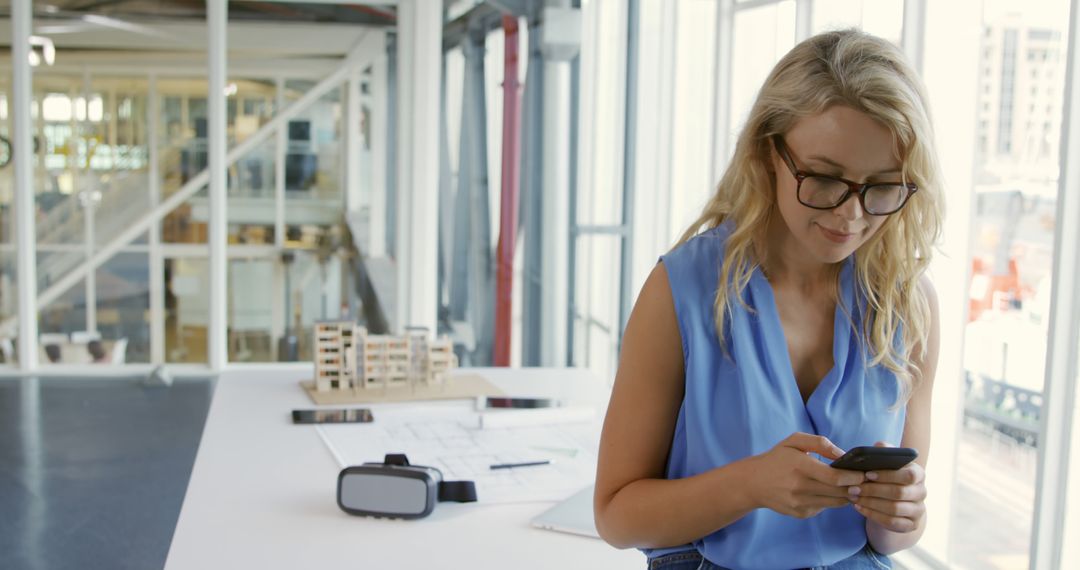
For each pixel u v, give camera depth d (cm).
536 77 564
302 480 216
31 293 592
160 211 591
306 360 601
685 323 130
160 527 383
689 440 131
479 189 577
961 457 331
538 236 575
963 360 329
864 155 113
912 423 141
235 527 187
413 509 191
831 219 117
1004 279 311
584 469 226
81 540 369
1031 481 301
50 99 580
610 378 584
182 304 598
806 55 119
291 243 593
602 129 563
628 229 568
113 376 600
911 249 131
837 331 134
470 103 573
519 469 225
